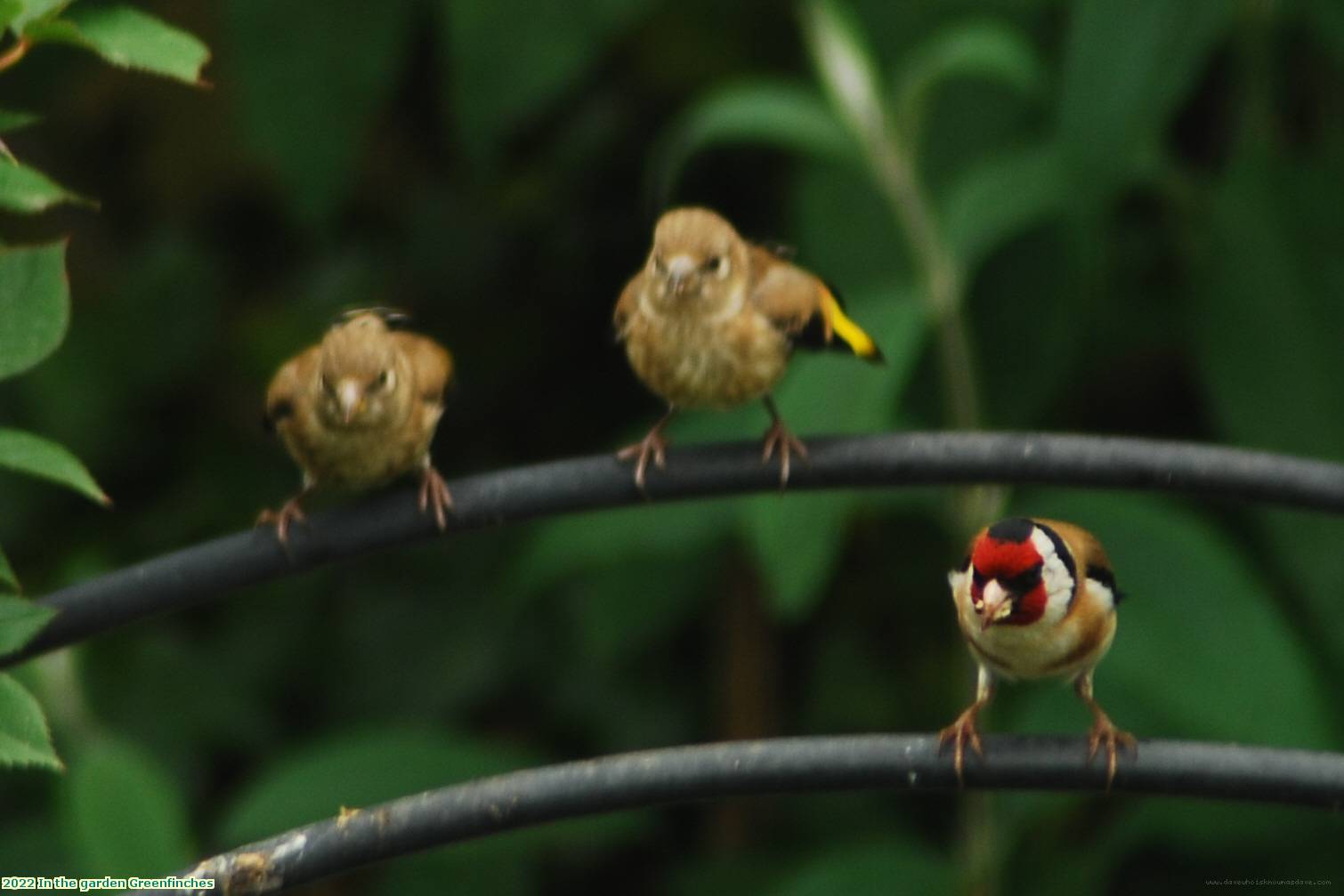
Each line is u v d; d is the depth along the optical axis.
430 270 13.66
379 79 11.64
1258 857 10.55
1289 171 10.64
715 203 13.03
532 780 6.62
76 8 5.46
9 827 11.66
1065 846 10.86
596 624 12.02
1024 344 11.21
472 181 13.68
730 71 12.70
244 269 13.95
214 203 14.01
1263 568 11.05
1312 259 10.57
